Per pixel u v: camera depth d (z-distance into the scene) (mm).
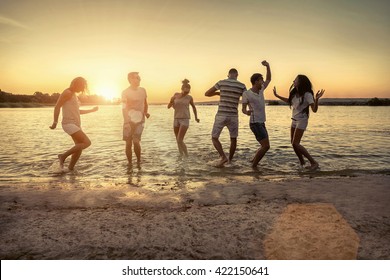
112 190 4133
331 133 13242
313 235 2611
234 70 6316
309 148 8641
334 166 6105
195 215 3104
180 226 2822
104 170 5777
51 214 3168
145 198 3756
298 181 4547
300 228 2758
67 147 8961
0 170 5816
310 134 12797
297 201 3557
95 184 4578
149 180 4902
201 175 5305
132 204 3520
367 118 27266
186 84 7180
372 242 2484
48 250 2391
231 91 6152
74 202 3602
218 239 2551
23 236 2629
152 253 2334
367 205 3391
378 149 8430
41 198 3766
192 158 7016
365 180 4562
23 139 11070
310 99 5652
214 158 7020
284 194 3857
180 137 7277
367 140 10586
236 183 4465
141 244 2479
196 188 4230
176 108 7328
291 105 6074
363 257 2250
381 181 4492
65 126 5574
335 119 25734
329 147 8844
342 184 4328
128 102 6258
